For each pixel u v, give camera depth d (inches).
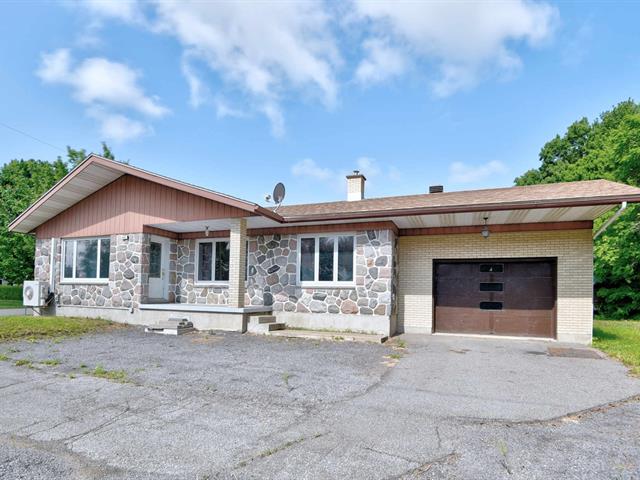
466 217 406.0
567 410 184.4
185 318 449.7
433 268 466.0
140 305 474.0
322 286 451.8
